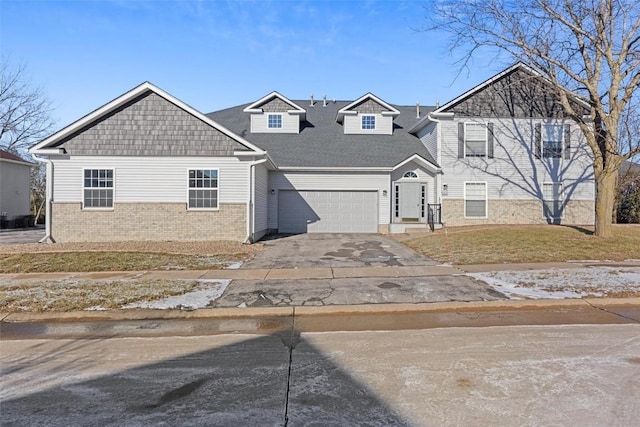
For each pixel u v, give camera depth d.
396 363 4.35
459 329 5.60
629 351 4.64
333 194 19.62
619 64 12.87
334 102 27.38
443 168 19.41
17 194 28.14
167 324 5.98
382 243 14.90
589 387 3.68
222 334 5.49
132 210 15.07
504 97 19.62
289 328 5.75
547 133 19.66
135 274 9.17
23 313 6.39
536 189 19.59
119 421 3.18
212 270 9.64
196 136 15.21
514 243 12.64
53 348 4.96
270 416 3.23
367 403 3.43
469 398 3.50
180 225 15.16
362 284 8.20
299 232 19.50
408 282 8.32
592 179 19.61
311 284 8.21
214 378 4.00
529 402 3.41
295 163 19.44
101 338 5.36
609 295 7.18
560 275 8.70
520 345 4.89
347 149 21.09
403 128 23.89
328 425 3.08
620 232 15.02
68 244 13.98
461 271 9.30
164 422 3.16
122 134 15.07
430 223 19.11
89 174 14.98
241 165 15.30
